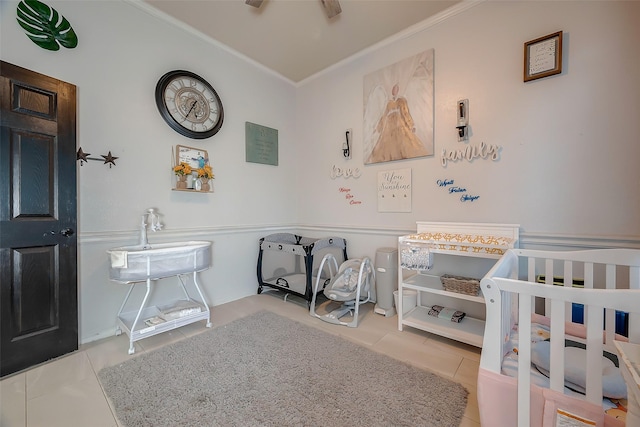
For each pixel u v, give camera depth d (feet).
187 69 8.04
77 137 6.17
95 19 6.41
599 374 2.82
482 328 6.48
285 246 8.93
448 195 7.43
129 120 6.96
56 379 4.98
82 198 6.26
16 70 5.18
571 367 3.27
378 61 8.74
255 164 9.95
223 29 8.03
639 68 5.12
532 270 5.36
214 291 8.81
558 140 5.92
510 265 4.76
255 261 9.96
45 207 5.57
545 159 6.07
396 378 4.94
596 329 2.84
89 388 4.73
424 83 7.75
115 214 6.74
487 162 6.80
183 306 7.17
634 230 5.21
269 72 10.30
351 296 7.54
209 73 8.57
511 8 6.41
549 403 3.06
